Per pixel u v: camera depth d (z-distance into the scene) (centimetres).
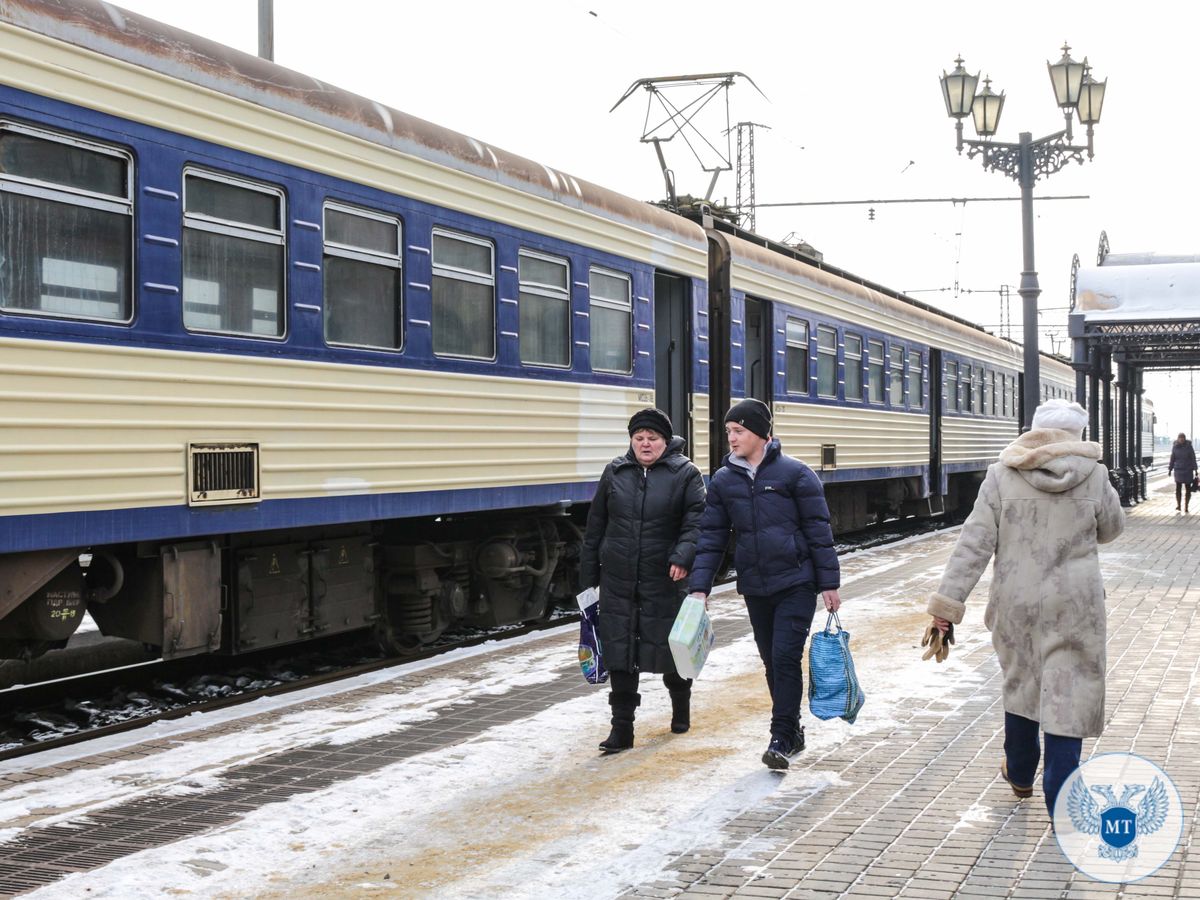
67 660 939
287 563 886
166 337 738
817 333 1744
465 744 656
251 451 794
